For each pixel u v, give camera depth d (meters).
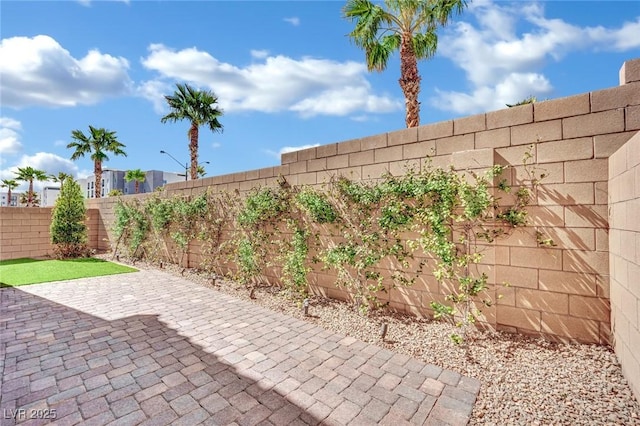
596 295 3.77
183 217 9.90
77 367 3.57
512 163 4.29
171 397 3.00
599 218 3.75
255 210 7.49
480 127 4.55
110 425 2.59
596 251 3.77
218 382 3.28
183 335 4.55
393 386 3.21
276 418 2.71
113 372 3.46
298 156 6.86
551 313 4.02
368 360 3.77
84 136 22.48
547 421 2.58
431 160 4.98
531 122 4.17
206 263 9.09
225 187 8.66
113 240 13.63
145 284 7.82
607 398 2.81
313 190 6.44
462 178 4.54
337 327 4.86
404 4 8.55
